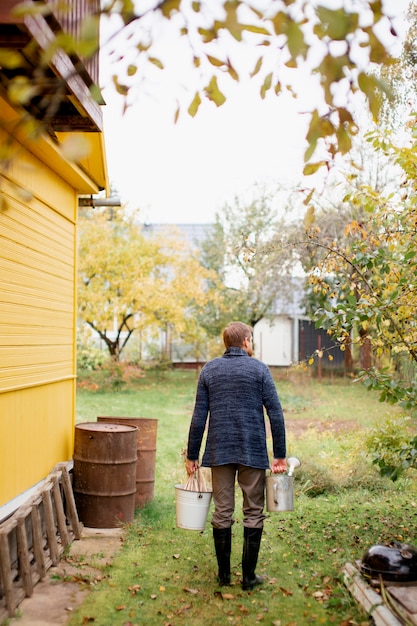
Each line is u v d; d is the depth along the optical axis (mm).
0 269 4664
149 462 7031
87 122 5133
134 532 5938
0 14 3252
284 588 4531
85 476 6102
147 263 21328
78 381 20734
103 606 4258
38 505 5328
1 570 4133
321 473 7852
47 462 5871
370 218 5742
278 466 4703
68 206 6684
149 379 23828
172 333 24031
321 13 2045
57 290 6270
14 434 4953
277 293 21875
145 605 4285
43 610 4184
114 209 21953
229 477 4699
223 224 25625
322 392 19375
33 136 2455
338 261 5582
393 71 7730
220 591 4523
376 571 4273
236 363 4793
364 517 6410
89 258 20234
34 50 3566
